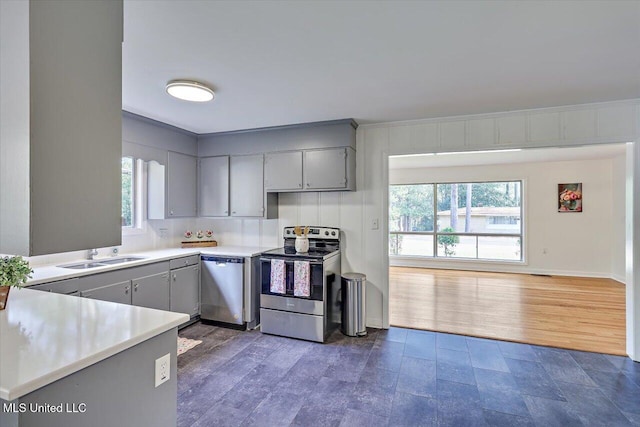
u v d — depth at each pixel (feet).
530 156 18.42
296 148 12.15
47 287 7.31
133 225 12.11
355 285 11.24
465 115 10.82
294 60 6.85
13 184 3.04
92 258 10.16
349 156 11.48
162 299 10.60
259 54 6.57
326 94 8.86
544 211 21.29
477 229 23.17
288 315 11.05
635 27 5.60
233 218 13.93
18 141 3.01
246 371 8.73
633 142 9.30
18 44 3.01
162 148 12.01
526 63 7.00
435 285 18.52
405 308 14.40
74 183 3.36
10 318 4.16
